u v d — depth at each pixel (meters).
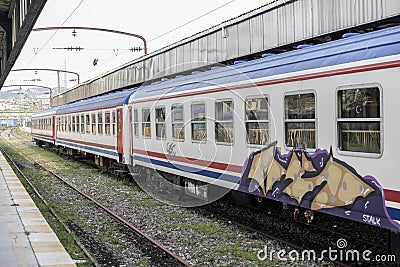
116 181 16.89
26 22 10.99
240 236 8.87
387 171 5.96
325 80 6.97
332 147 6.88
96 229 9.78
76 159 26.08
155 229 9.62
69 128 25.72
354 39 6.79
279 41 12.40
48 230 8.39
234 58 14.37
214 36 15.41
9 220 9.22
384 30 6.35
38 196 13.70
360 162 6.39
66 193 14.45
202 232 9.27
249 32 13.63
